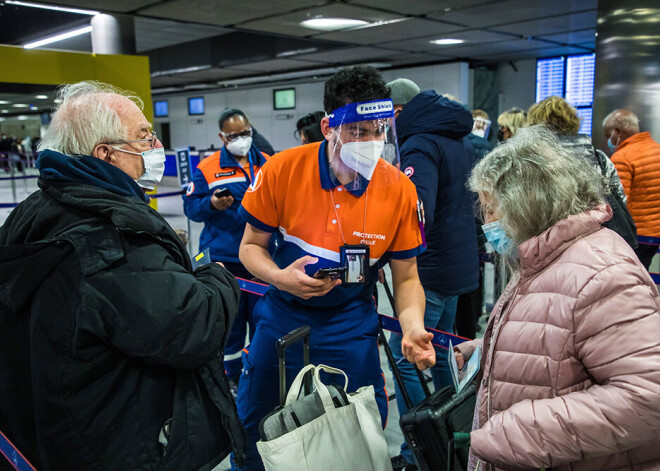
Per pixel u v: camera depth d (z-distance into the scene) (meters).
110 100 1.33
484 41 9.05
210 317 1.25
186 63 12.71
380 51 10.16
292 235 1.72
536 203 1.11
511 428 1.05
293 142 16.47
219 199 3.03
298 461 1.37
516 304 1.15
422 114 2.33
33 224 1.21
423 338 1.59
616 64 4.89
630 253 1.06
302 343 1.74
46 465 1.21
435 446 1.56
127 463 1.22
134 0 5.51
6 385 1.28
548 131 1.24
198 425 1.29
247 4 5.79
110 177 1.26
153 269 1.19
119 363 1.20
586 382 1.05
